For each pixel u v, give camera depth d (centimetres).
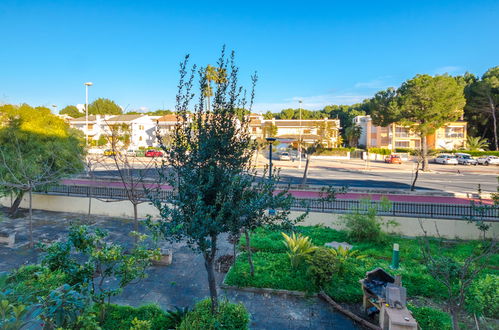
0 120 1481
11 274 716
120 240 1197
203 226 488
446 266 620
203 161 539
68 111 8531
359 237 1170
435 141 5088
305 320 695
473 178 2781
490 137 5191
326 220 1326
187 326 585
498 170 3397
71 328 461
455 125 4969
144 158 3772
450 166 3838
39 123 1552
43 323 468
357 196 1806
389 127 5309
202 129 549
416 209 1341
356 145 6125
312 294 795
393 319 576
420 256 1019
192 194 528
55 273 631
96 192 1642
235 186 523
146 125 5456
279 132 5953
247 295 800
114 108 6259
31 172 1301
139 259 640
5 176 1335
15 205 1523
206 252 578
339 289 794
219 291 816
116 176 2389
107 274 626
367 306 727
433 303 767
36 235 1253
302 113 9312
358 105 9762
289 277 855
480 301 674
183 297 784
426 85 3284
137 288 827
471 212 1215
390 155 4234
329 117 8712
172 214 530
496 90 4319
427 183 2491
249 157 572
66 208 1628
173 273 919
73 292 420
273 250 1074
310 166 3719
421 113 3338
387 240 1162
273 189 575
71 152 1565
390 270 919
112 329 615
